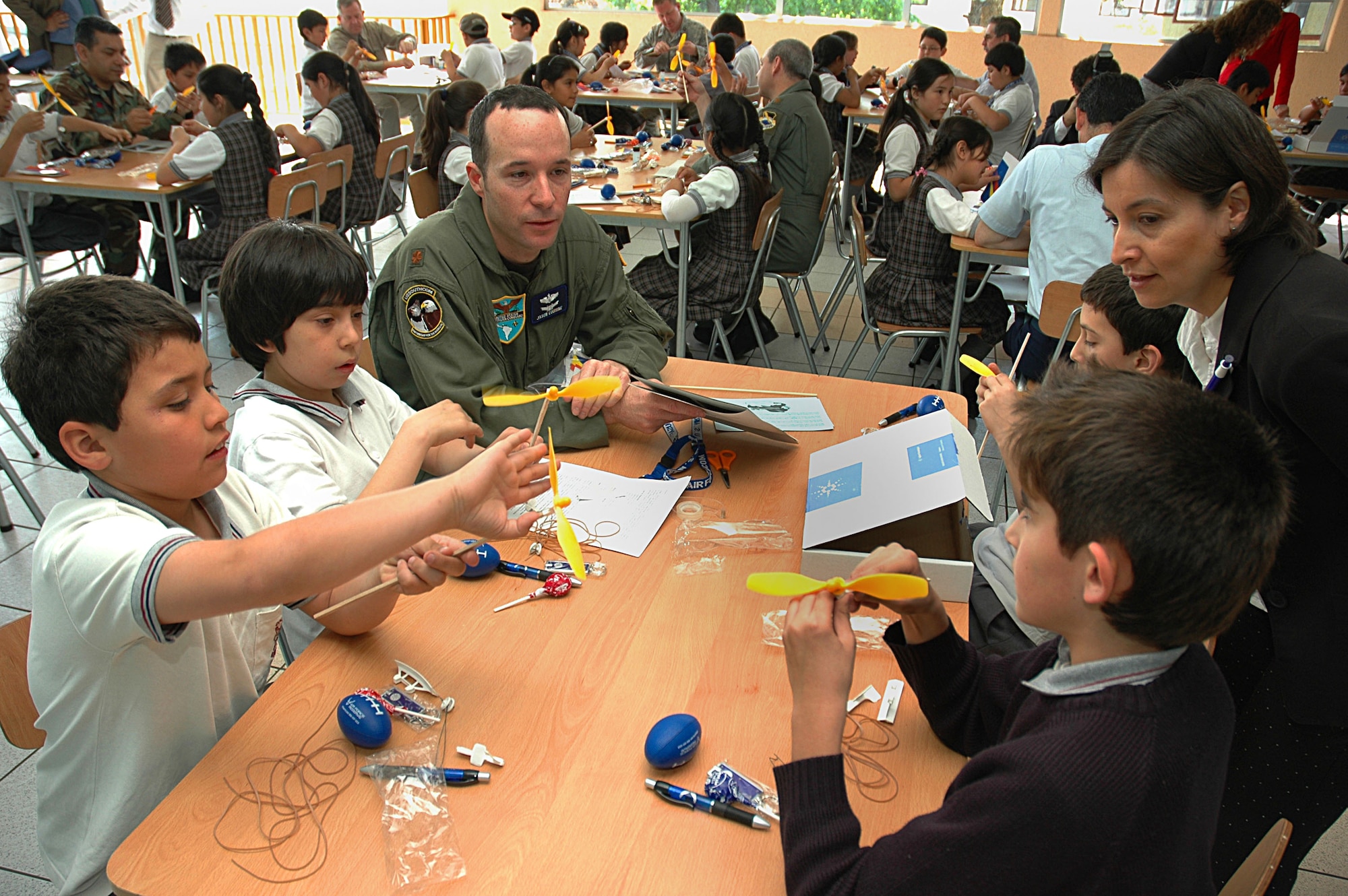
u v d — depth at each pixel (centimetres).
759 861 85
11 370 90
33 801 174
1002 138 526
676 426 173
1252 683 126
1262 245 113
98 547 88
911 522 131
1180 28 873
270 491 125
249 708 108
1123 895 63
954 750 98
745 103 337
